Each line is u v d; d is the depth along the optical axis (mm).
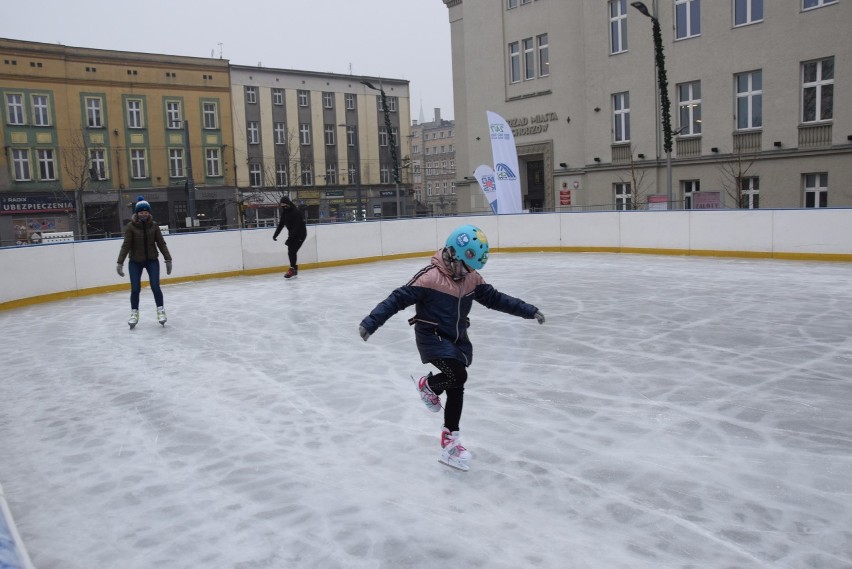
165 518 3402
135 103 40250
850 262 12820
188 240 14078
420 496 3527
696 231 15016
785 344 6609
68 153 38062
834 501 3334
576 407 4883
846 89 20719
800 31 21547
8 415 5266
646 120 25891
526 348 6777
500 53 31641
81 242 12547
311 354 6918
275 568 2881
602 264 14055
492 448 4152
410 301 3682
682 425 4453
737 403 4871
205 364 6684
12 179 36906
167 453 4320
